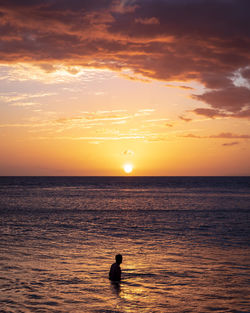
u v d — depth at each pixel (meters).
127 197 70.38
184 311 9.69
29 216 35.16
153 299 10.66
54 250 18.25
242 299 10.73
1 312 9.33
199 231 25.91
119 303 10.26
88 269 14.27
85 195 76.56
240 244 20.55
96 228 27.28
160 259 16.34
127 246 19.72
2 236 22.69
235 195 77.25
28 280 12.44
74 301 10.37
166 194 82.44
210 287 11.93
